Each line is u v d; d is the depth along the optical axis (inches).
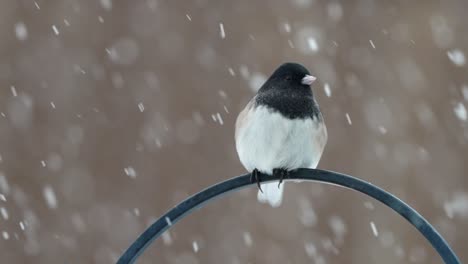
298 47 529.0
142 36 527.5
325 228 498.0
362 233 500.7
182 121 511.2
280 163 250.7
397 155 519.2
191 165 502.3
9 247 490.9
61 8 530.0
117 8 531.5
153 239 195.3
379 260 499.8
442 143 528.4
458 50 545.0
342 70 530.6
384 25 543.5
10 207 495.5
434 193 519.2
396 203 190.2
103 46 525.7
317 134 251.8
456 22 549.6
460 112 532.4
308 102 251.6
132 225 496.1
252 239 493.4
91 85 520.1
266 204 496.1
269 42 528.4
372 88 530.0
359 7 543.2
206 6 533.3
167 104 514.6
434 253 503.2
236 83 519.2
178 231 494.3
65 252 492.7
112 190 502.3
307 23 534.6
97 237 495.5
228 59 523.8
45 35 526.6
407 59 540.4
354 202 502.3
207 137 507.5
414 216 187.3
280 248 492.7
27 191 500.7
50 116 514.6
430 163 522.9
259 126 249.0
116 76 520.4
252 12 533.3
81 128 513.3
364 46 538.0
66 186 501.7
